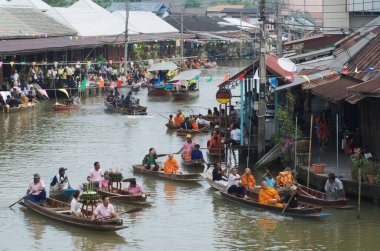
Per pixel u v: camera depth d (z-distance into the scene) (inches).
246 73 1930.4
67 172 1716.3
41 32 3676.2
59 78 3208.7
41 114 2704.2
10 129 2342.5
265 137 1910.7
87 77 3403.1
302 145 1625.2
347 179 1428.4
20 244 1208.8
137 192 1455.5
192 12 7396.7
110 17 4498.0
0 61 2787.9
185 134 2277.3
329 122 2039.9
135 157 1904.5
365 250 1181.7
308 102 2210.9
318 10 6254.9
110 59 4207.7
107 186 1481.3
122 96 2866.6
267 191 1398.9
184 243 1218.6
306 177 1531.7
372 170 1390.3
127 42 3745.1
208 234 1264.8
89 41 3767.2
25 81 3056.1
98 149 2014.0
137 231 1280.8
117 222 1249.4
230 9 7475.4
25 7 3946.9
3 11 3631.9
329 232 1267.2
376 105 1584.6
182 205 1440.7
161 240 1233.4
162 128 2415.1
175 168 1667.1
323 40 2731.3
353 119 1841.8
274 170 1732.3
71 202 1357.0
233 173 1477.6
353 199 1448.1
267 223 1322.6
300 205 1370.6
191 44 5300.2
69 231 1275.8
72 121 2541.8
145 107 2736.2
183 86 3319.4
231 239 1237.7
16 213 1376.7
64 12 4244.6
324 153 1716.3
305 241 1224.8
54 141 2133.4
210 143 1931.6
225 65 5098.4
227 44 5693.9
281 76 1812.3
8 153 1939.0
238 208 1418.6
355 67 1903.3
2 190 1541.6
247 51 5797.2
